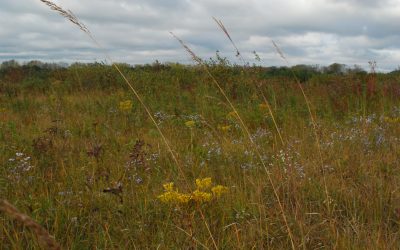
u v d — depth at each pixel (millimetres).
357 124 7035
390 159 5043
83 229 3244
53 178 4250
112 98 10109
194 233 3061
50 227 3240
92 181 4094
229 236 3135
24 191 3838
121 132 7055
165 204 3629
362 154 5145
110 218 3379
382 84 10445
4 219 3129
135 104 9047
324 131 6355
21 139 5965
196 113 8211
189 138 6383
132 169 4613
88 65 14500
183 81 12672
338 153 5277
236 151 5543
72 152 5363
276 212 3490
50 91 12711
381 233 3148
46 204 3473
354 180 4477
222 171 4676
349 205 3600
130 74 12945
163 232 3180
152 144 5938
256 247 3004
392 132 6680
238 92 9562
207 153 5379
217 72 10734
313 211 3709
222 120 7875
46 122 7754
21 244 2896
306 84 12219
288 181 3822
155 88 11117
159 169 4797
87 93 11805
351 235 3129
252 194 3734
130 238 3109
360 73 12094
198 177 4535
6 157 5027
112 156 5203
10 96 11383
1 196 3666
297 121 7441
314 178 4402
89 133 6809
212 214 3482
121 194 3736
